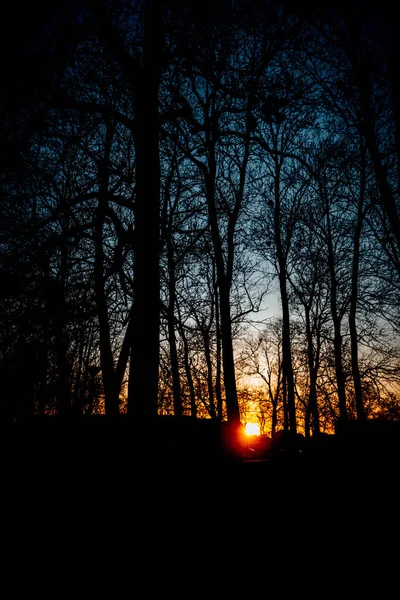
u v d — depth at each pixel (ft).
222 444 25.26
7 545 16.72
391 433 33.30
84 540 17.43
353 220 77.51
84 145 44.73
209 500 21.93
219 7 40.52
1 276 27.91
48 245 33.30
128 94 41.88
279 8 38.65
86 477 20.13
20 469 19.84
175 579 15.48
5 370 24.08
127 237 40.75
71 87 38.14
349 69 34.86
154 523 19.17
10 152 32.65
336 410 94.32
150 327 35.83
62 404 28.22
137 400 34.40
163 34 40.04
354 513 21.65
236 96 44.88
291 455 40.42
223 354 52.19
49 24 33.24
